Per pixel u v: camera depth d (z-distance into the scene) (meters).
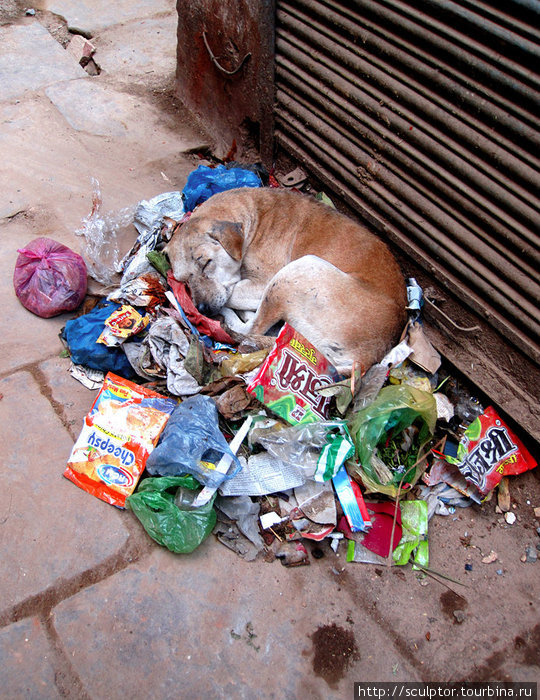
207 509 0.94
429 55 1.04
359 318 1.10
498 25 0.94
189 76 1.63
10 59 1.79
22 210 1.38
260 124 1.47
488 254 1.05
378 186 1.22
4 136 1.55
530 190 0.97
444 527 1.01
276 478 0.98
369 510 0.99
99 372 1.11
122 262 1.28
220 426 1.04
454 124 1.04
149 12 2.06
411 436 1.07
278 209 1.26
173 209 1.39
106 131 1.61
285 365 1.04
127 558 0.92
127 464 0.98
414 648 0.89
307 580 0.93
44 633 0.85
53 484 0.97
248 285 1.26
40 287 1.16
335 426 1.00
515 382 1.08
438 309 1.17
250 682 0.84
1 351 1.13
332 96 1.25
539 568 0.98
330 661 0.87
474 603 0.94
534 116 0.94
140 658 0.85
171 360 1.09
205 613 0.89
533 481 1.07
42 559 0.90
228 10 1.37
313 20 1.23
